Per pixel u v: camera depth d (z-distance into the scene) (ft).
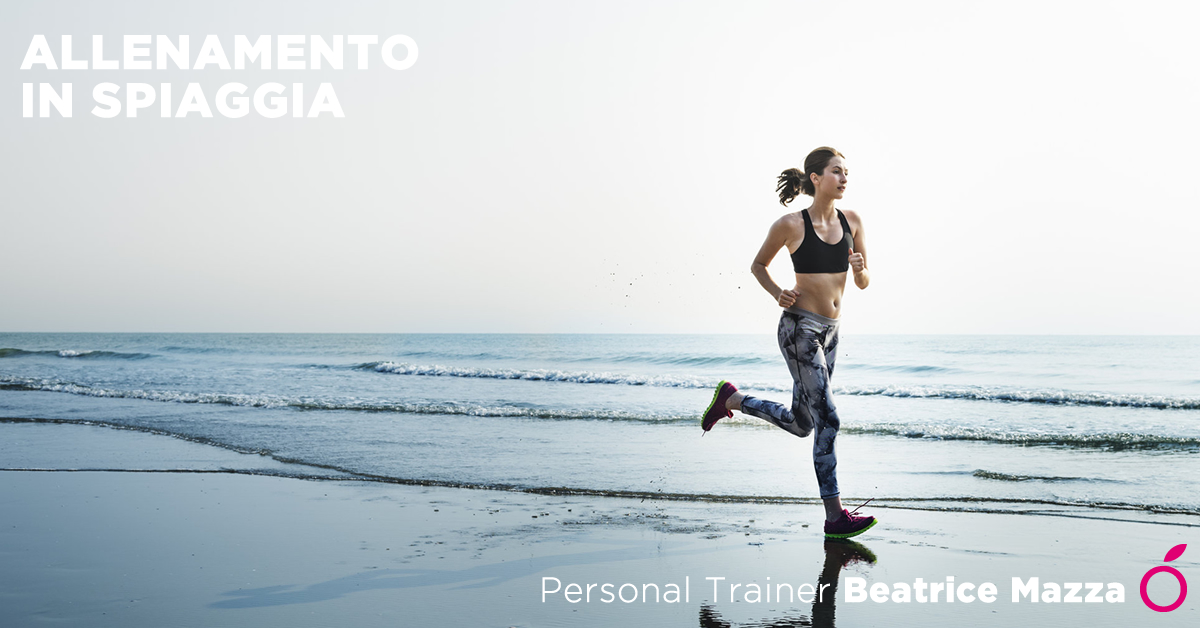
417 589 10.00
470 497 16.22
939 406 39.58
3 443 24.02
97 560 11.41
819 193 12.80
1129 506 15.34
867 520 12.46
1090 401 41.39
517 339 264.31
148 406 36.04
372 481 17.93
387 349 159.63
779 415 13.26
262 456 21.59
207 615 9.00
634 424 29.48
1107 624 8.74
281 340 266.36
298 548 12.09
